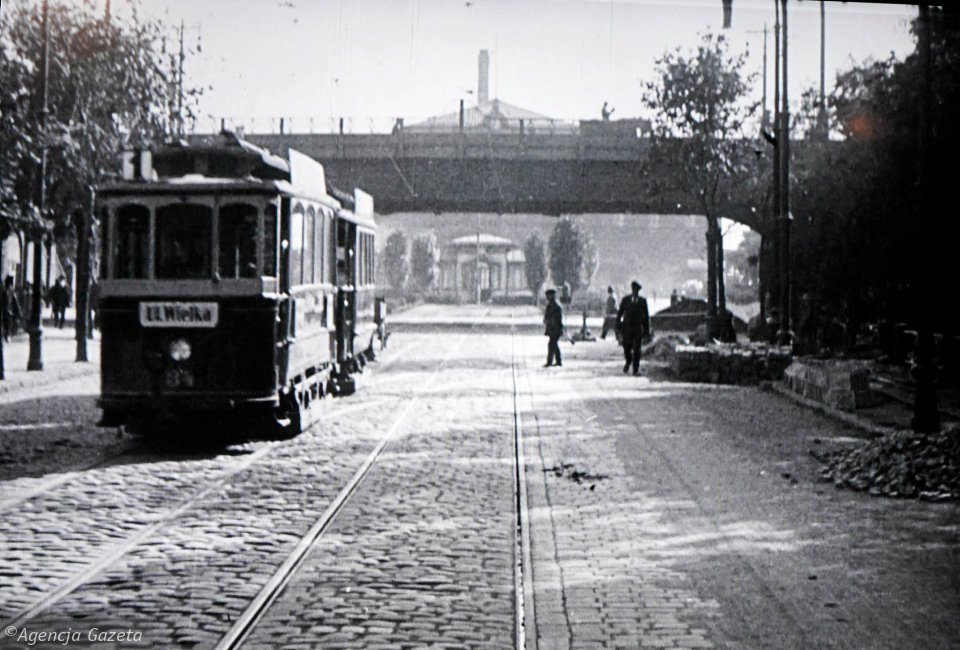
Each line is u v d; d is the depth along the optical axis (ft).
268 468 49.96
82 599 28.84
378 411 72.90
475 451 55.93
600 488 45.98
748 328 169.48
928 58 57.67
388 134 199.41
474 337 176.86
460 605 28.66
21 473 48.26
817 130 122.31
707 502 43.14
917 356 57.62
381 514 40.14
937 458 47.09
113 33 103.91
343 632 26.27
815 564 33.37
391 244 384.47
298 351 61.36
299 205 61.16
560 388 91.66
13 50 100.48
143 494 43.57
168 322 54.75
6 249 179.32
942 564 33.37
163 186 55.11
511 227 492.95
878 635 26.53
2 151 92.02
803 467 51.60
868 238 106.63
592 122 196.65
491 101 307.78
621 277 503.61
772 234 132.87
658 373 107.86
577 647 25.39
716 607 28.73
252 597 29.19
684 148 143.95
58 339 147.74
